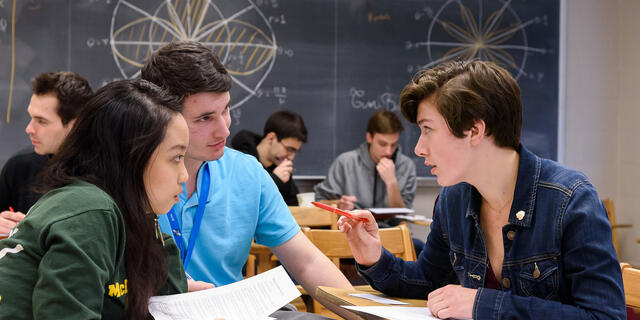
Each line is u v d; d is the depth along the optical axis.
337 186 4.00
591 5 4.83
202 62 1.26
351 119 4.56
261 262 2.40
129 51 4.24
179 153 1.00
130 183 0.96
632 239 4.75
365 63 4.56
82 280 0.85
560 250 1.04
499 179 1.10
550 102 4.76
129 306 0.95
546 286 1.05
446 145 1.06
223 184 1.43
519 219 1.07
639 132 4.71
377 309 1.03
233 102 4.40
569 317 0.96
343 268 2.88
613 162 4.89
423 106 1.08
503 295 1.01
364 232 1.24
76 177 0.95
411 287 1.26
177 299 1.03
